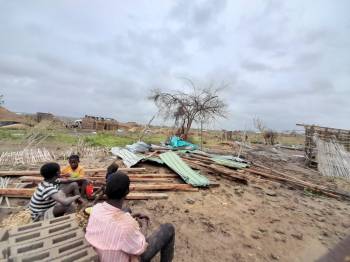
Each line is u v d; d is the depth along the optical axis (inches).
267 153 840.3
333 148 640.4
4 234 100.1
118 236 88.6
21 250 91.3
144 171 357.1
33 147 540.4
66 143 647.1
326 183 461.4
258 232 205.6
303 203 300.2
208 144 958.4
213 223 213.0
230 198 281.3
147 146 522.0
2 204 222.4
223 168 413.4
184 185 290.7
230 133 1272.1
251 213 244.2
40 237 99.2
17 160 407.5
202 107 893.8
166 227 122.4
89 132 1165.7
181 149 570.6
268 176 404.2
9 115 1419.8
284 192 339.9
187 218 218.1
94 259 90.0
